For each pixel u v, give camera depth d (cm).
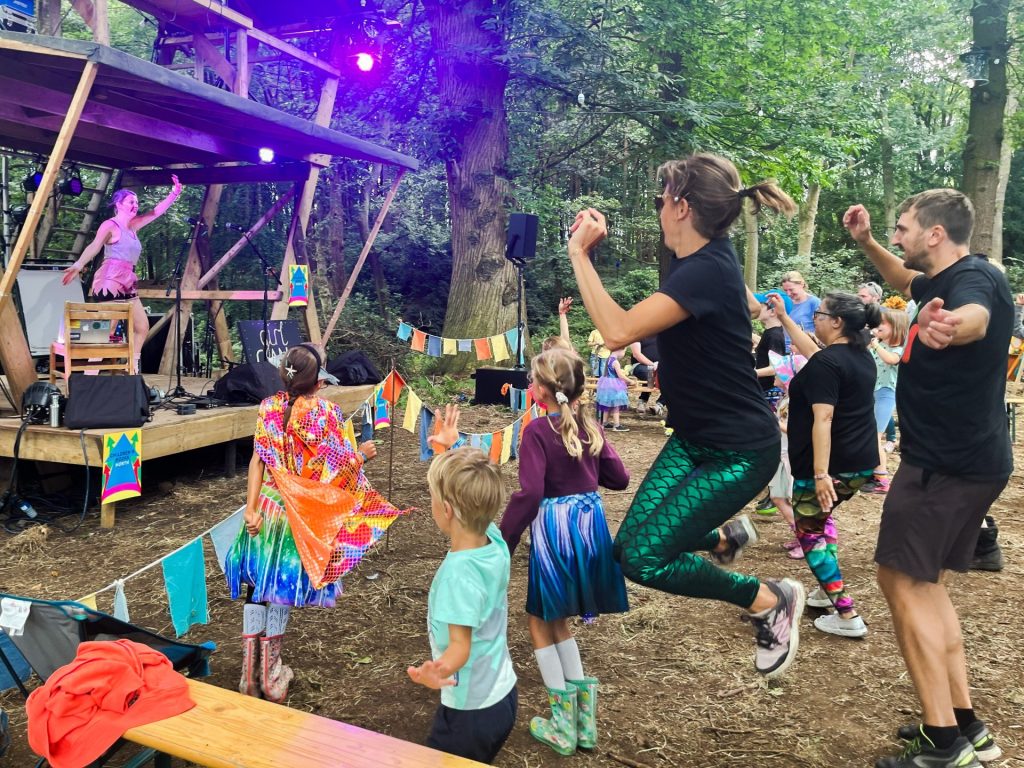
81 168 1055
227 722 213
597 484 298
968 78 1185
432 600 235
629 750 288
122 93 688
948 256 265
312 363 312
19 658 273
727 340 240
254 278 1611
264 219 955
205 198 1039
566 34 1395
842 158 1631
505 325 1368
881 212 3138
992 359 249
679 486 252
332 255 1700
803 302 664
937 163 3253
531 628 283
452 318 1380
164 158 1010
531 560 278
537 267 2000
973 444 252
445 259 1894
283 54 1093
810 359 377
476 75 1345
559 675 282
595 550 278
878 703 321
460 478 225
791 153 1627
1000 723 304
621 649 372
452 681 226
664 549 245
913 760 264
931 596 267
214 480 687
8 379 624
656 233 2362
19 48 526
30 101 664
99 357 634
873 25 1770
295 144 891
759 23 1545
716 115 1474
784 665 262
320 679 338
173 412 662
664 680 341
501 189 1372
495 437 500
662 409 1116
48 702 211
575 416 284
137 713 214
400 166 976
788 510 502
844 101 1648
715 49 1560
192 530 546
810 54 1653
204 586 307
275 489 311
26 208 1041
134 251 745
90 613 249
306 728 211
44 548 505
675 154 1517
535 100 1603
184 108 740
